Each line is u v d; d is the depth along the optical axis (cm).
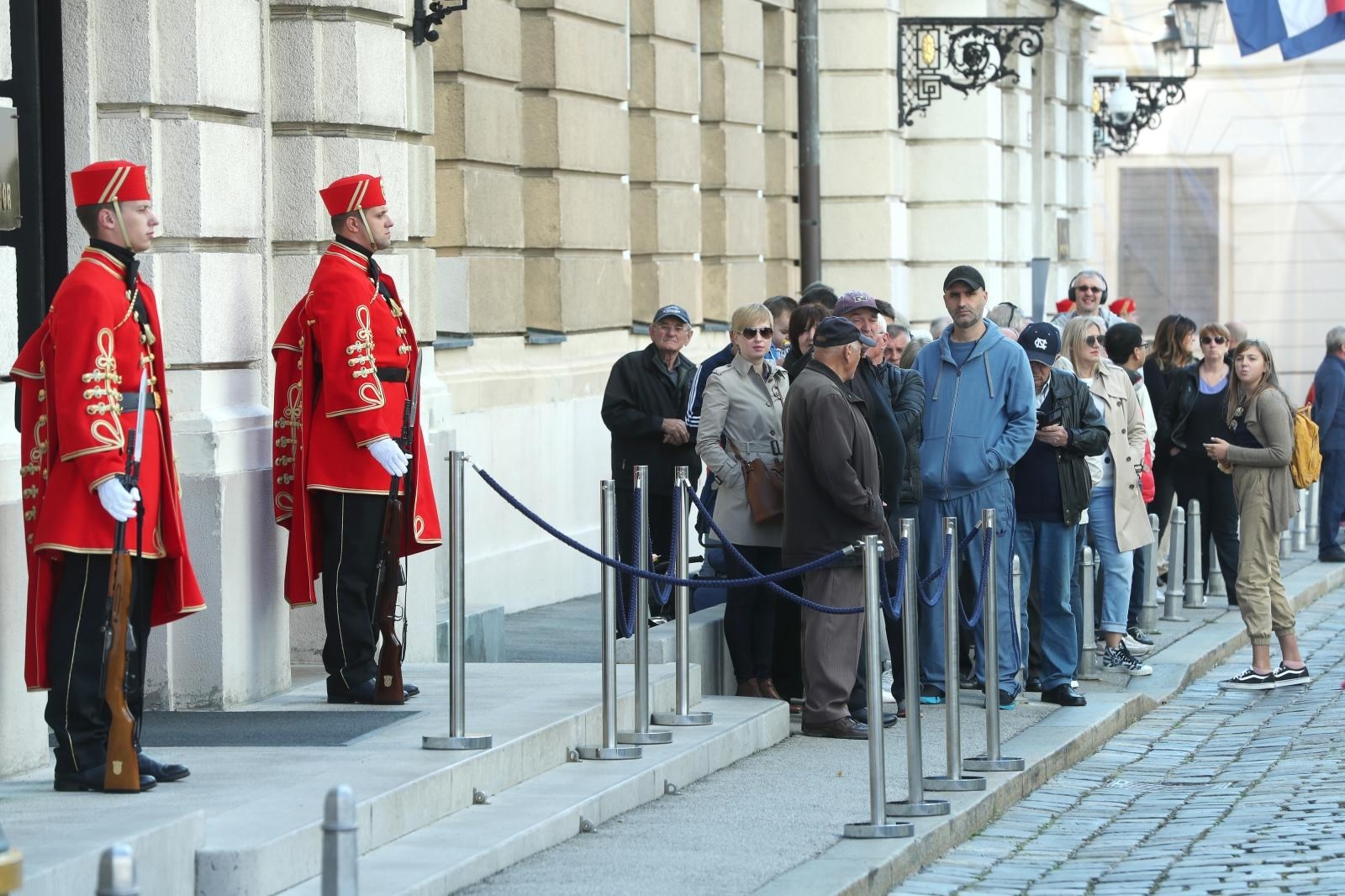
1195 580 2159
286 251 1379
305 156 1377
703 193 2423
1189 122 4744
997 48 2770
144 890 853
